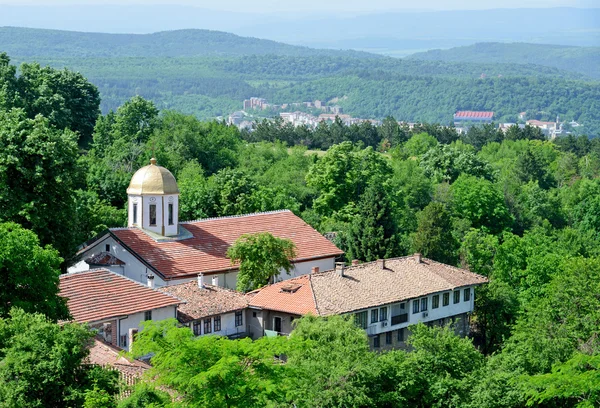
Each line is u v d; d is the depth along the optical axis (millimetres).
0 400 41594
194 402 41469
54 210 77562
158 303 70812
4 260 52844
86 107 144750
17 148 75562
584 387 50750
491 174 183125
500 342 95562
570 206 175250
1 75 129500
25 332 44188
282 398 42906
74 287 68250
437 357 60125
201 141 156125
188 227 95000
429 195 156375
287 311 79312
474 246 115000
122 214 104312
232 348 42656
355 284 86000
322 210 135750
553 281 79875
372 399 56344
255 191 117812
